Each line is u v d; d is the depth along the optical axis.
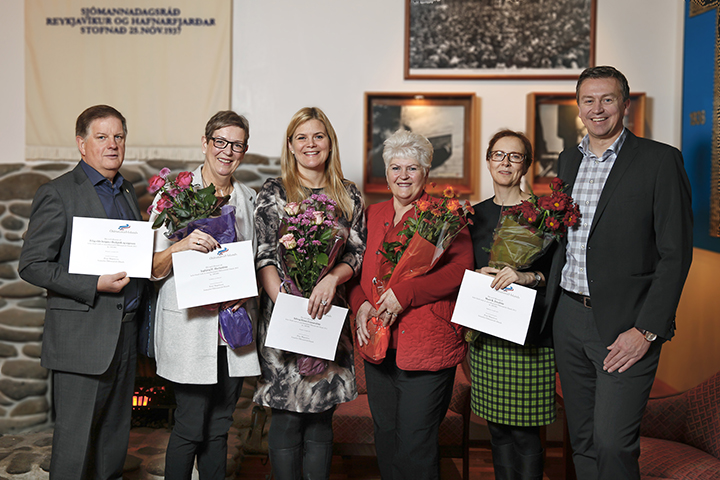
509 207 2.10
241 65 3.34
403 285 1.86
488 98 3.35
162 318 1.97
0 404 3.14
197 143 3.32
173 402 3.01
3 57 3.31
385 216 2.07
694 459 1.98
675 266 1.68
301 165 2.04
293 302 1.86
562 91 3.34
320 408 1.93
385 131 3.33
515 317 1.83
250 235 2.04
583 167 1.91
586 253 1.82
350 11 3.33
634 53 3.34
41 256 1.83
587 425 1.92
